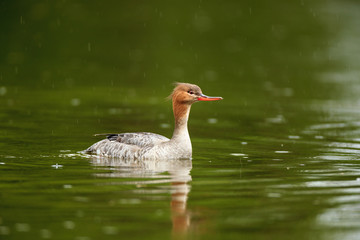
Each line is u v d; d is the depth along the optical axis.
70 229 8.96
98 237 8.66
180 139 14.27
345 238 8.83
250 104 23.00
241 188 11.31
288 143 16.22
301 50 36.00
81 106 21.70
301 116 20.73
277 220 9.56
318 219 9.62
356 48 36.94
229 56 34.03
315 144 16.09
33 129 17.39
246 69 30.91
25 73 28.56
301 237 8.88
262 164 13.51
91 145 15.52
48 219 9.38
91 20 40.53
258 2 47.41
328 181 11.90
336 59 33.84
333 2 48.88
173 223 9.30
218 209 10.03
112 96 24.00
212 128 18.44
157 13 42.69
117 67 30.58
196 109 21.97
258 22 42.19
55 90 24.92
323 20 43.59
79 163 13.37
